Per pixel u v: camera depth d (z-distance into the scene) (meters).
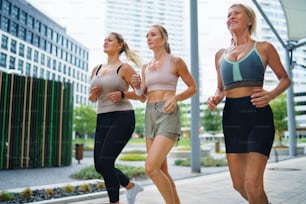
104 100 2.34
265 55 1.54
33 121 7.46
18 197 3.34
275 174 5.80
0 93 6.98
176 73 2.03
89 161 9.53
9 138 7.05
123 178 2.57
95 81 2.40
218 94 1.77
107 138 2.22
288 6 6.64
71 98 8.18
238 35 1.63
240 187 1.60
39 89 7.61
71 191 3.72
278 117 13.89
